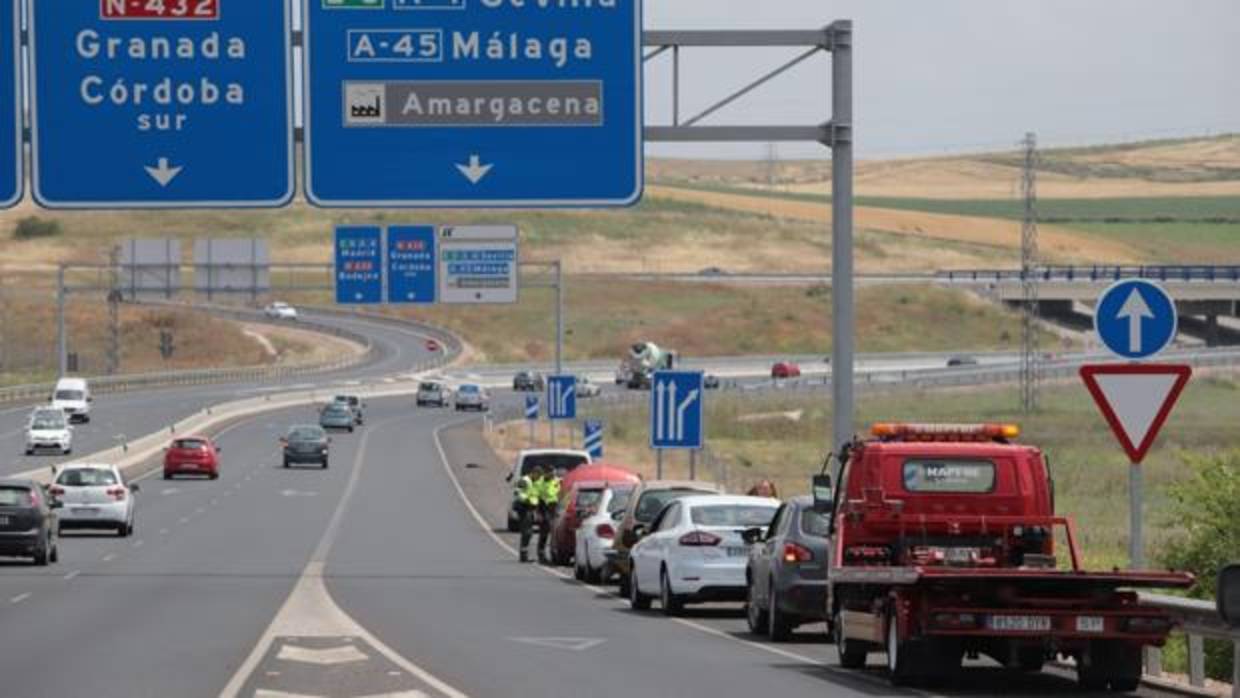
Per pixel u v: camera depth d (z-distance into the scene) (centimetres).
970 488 6044
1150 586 5416
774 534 7494
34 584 9994
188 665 6134
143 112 8312
